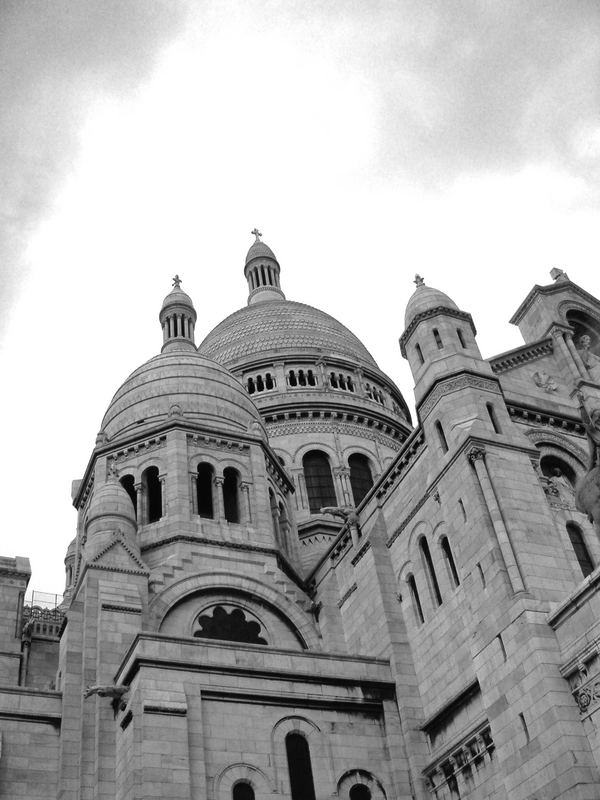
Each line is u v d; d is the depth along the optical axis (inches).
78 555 1988.2
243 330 3262.8
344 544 1761.8
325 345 3132.4
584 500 1203.2
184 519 1764.3
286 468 2650.1
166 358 2223.2
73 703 1423.5
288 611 1688.0
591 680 1083.3
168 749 1196.5
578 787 1029.8
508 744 1150.3
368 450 2768.2
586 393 1679.4
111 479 1785.2
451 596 1400.1
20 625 1834.4
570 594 1155.9
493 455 1384.1
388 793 1320.1
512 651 1183.6
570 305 1856.5
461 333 1628.9
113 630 1473.9
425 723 1370.6
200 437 1934.1
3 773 1347.2
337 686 1390.3
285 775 1262.3
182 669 1294.3
